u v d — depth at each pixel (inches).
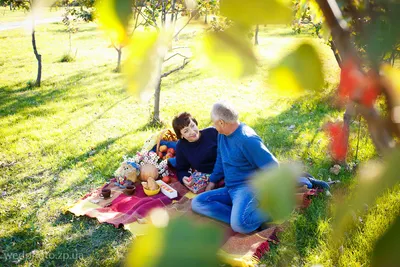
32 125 267.9
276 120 254.7
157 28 9.8
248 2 9.1
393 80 9.4
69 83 388.5
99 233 144.0
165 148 197.9
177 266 9.2
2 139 241.9
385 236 8.3
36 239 142.5
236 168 142.6
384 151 9.2
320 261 107.0
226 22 9.5
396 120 9.2
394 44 9.4
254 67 9.5
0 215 158.6
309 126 234.5
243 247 124.6
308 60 9.3
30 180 188.1
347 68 9.6
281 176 10.0
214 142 171.9
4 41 668.1
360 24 9.8
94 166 199.6
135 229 141.3
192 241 9.5
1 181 187.5
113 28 9.5
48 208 162.7
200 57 9.8
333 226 10.2
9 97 343.9
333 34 10.0
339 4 10.1
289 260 113.3
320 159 174.7
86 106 311.4
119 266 126.6
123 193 169.3
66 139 240.1
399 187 8.7
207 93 341.4
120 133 249.1
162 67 9.5
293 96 9.7
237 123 139.3
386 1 9.4
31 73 442.9
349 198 9.6
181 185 175.0
